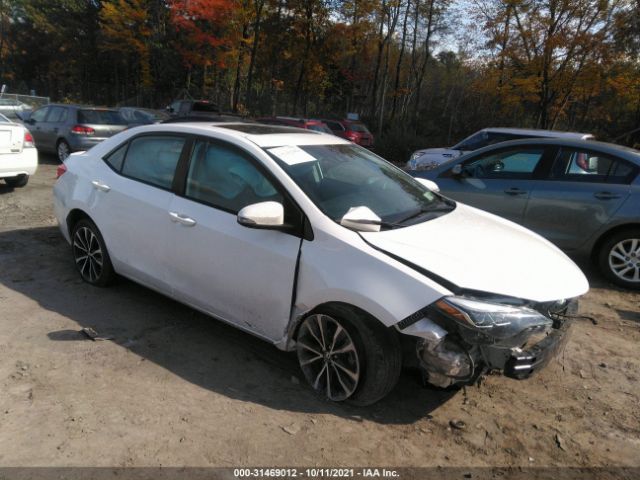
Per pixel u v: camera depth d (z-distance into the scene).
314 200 3.27
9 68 53.09
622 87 19.16
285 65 31.86
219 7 25.56
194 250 3.68
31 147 8.83
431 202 4.00
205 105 20.59
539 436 3.00
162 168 4.06
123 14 31.16
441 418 3.12
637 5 17.97
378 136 24.84
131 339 3.85
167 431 2.83
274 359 3.67
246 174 3.54
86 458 2.59
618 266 5.62
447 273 2.84
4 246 5.83
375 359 2.91
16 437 2.71
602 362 3.93
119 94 44.53
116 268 4.45
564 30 18.91
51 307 4.31
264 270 3.30
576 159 5.92
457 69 39.50
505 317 2.71
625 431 3.09
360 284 2.89
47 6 41.06
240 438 2.81
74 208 4.69
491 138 11.16
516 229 3.87
